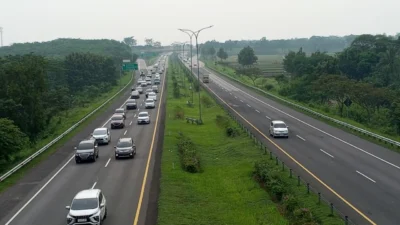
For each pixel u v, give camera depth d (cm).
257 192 3072
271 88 11606
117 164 3944
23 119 5991
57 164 4019
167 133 5450
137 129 5988
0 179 3384
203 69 19800
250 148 4522
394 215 2458
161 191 2977
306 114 7100
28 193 3078
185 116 7169
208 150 4700
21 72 6219
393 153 4200
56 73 11031
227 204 2811
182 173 3531
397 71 9381
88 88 11788
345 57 10588
